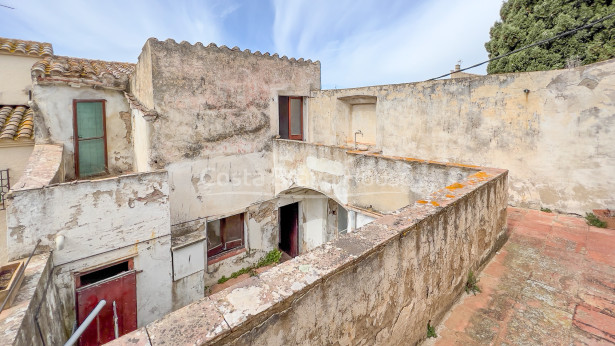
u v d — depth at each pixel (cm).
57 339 420
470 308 303
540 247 421
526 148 602
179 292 636
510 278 348
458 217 306
